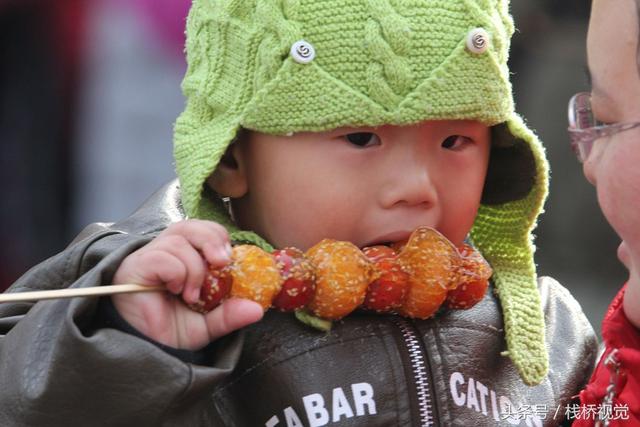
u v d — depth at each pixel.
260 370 3.10
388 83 3.01
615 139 2.69
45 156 6.58
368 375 3.09
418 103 3.00
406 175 3.08
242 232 3.19
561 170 8.83
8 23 6.40
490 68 3.08
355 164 3.09
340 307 3.02
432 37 3.02
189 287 2.84
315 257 3.03
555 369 3.38
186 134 3.25
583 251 8.84
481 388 3.19
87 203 6.62
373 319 3.18
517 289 3.35
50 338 2.90
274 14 3.06
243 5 3.14
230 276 2.89
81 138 6.55
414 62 3.02
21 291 3.24
